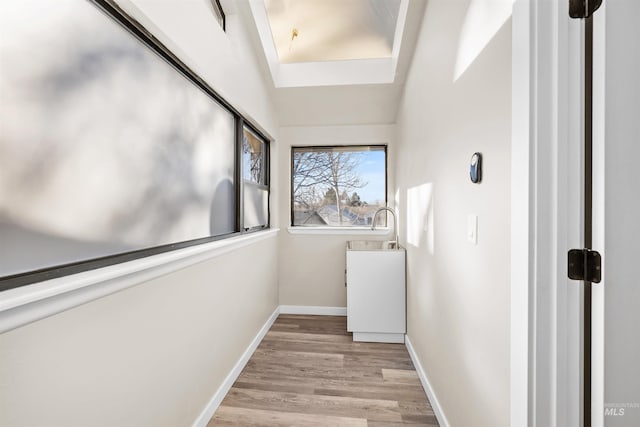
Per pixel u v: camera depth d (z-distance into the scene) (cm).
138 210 109
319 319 304
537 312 82
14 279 69
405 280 252
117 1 91
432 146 172
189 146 144
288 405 169
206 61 143
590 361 81
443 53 151
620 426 79
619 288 78
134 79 105
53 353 76
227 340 182
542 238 81
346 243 316
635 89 78
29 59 71
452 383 140
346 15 231
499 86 97
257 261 243
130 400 102
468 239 121
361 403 171
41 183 75
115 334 96
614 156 78
